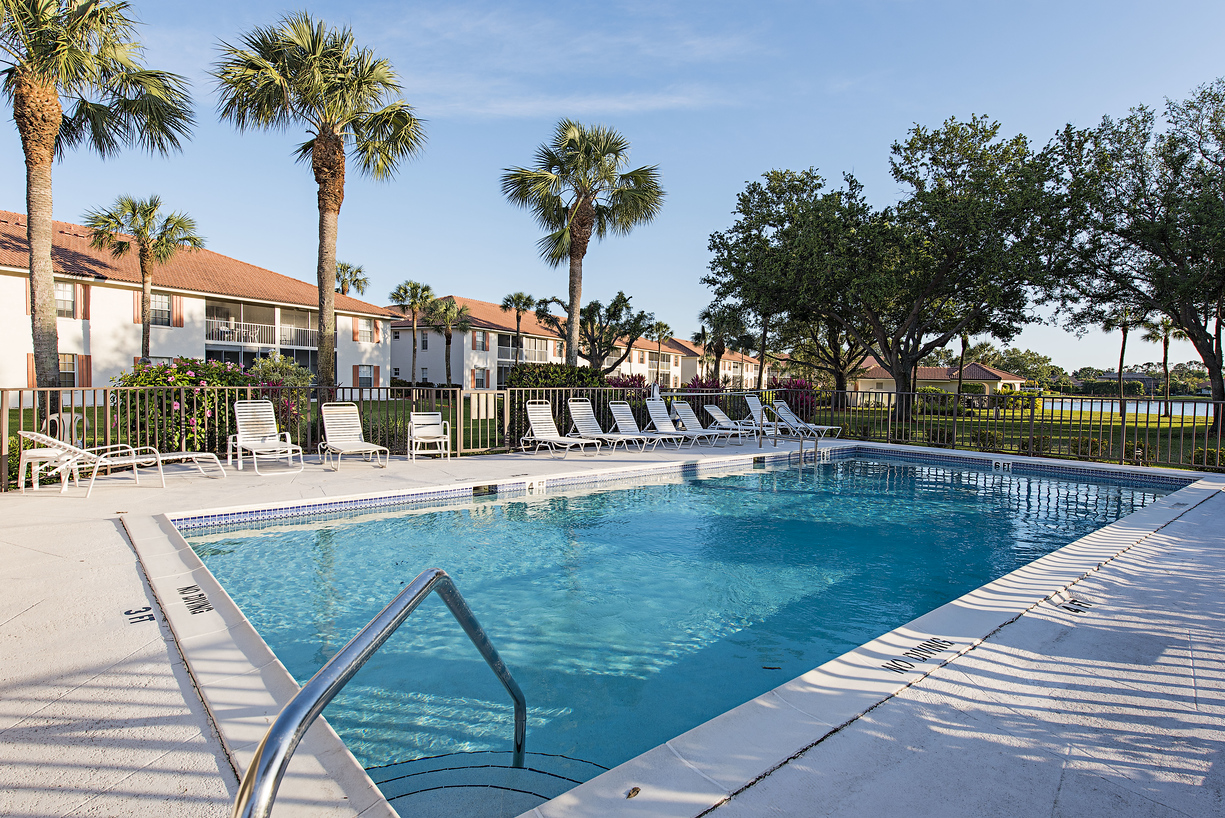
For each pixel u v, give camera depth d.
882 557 5.38
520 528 6.21
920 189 19.77
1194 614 3.33
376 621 1.31
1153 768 1.93
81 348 21.98
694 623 3.93
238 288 26.88
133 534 4.68
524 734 2.29
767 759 1.92
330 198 11.38
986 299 18.67
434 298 35.16
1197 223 17.20
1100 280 19.97
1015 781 1.84
